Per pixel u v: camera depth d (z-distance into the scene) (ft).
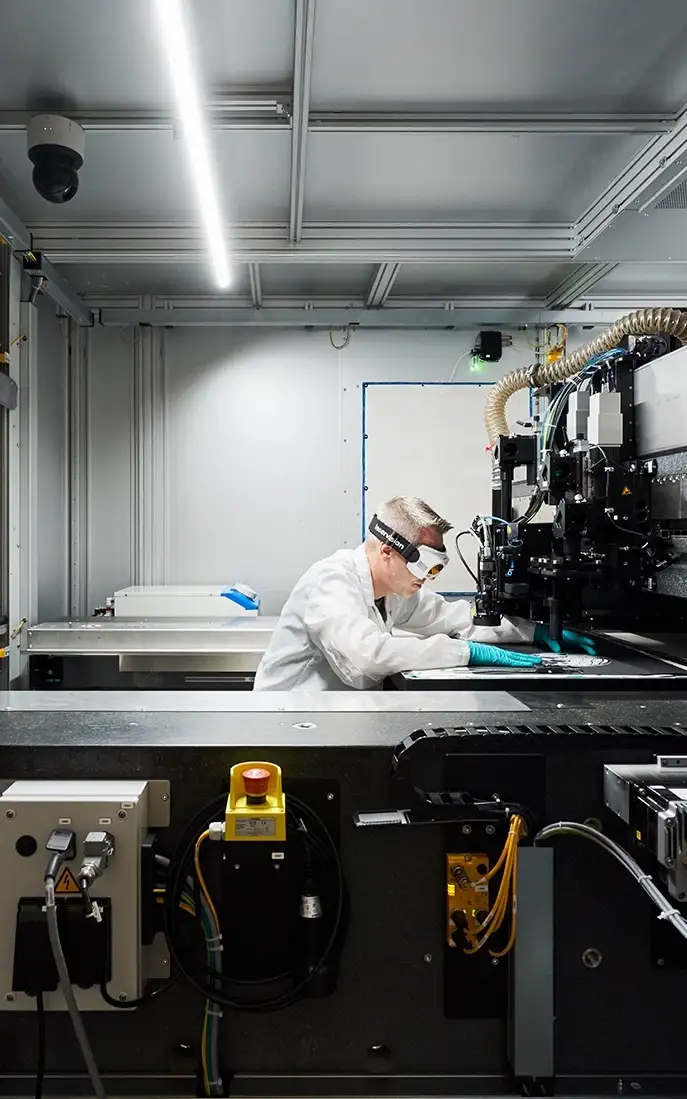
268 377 10.84
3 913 2.36
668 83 5.90
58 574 10.32
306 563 10.89
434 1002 2.57
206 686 9.02
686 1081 2.60
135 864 2.37
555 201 7.93
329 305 10.75
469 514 10.88
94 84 5.87
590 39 5.38
